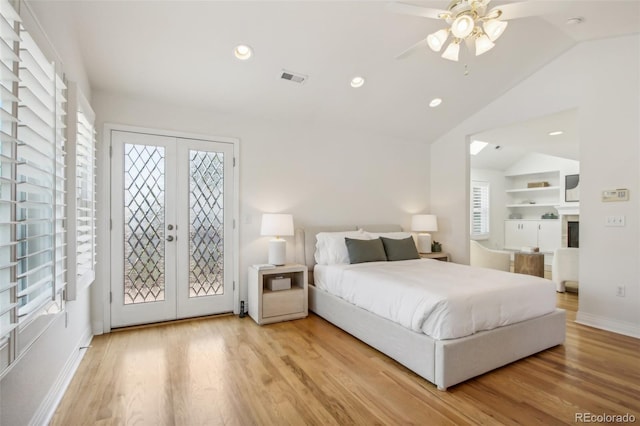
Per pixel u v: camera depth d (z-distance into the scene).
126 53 2.76
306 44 2.90
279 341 2.96
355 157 4.72
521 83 4.00
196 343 2.90
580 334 3.12
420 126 4.81
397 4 2.03
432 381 2.18
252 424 1.78
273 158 4.07
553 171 7.34
